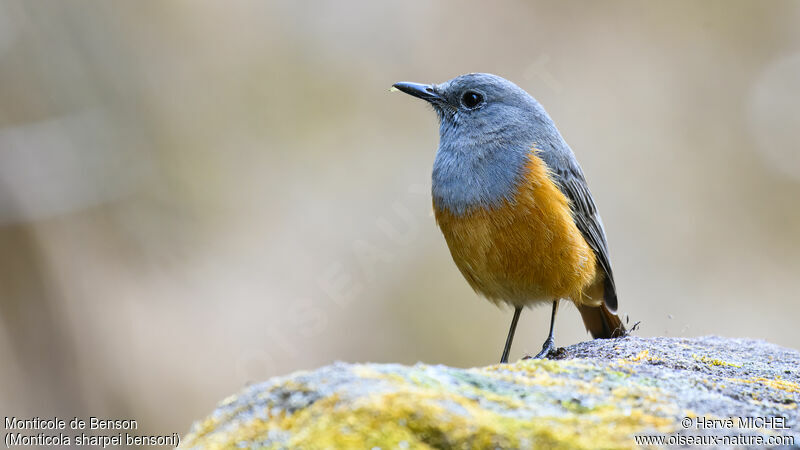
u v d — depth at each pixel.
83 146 13.46
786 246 14.23
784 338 13.69
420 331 13.77
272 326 13.43
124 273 13.21
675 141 14.81
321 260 14.12
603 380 4.29
